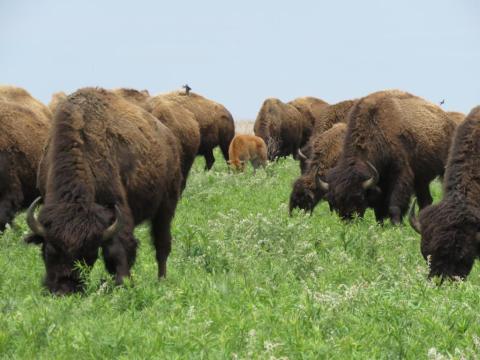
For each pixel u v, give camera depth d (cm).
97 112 3694
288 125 11550
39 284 3619
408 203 5938
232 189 7375
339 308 2845
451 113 7912
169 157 4122
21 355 2477
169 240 4194
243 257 4028
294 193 6316
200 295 3228
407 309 2805
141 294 3150
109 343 2484
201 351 2405
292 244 4291
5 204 4962
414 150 5941
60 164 3434
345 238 4628
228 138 10144
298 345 2425
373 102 5966
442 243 3684
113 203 3553
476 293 3147
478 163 3934
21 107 5166
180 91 9681
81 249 3216
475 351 2420
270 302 3031
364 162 5725
